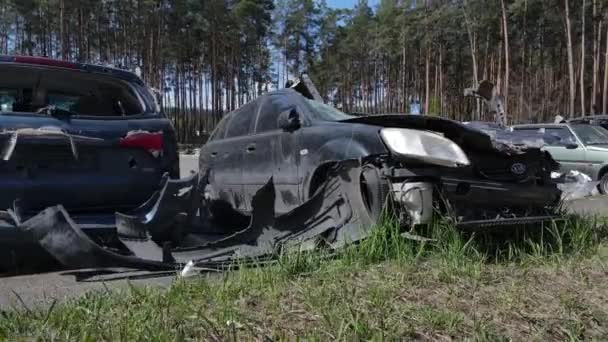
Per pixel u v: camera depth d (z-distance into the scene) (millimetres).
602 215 6180
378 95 68438
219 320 2566
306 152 4766
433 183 3939
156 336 2336
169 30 51969
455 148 3957
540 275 3580
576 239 4445
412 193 3855
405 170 3920
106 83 4727
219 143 6629
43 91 4797
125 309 2736
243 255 3820
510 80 45781
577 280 3486
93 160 4250
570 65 32594
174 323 2520
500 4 40750
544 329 2631
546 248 4242
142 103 4695
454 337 2484
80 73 4496
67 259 3447
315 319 2611
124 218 3924
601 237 4777
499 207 4246
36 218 3557
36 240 3555
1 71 4316
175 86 56312
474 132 4074
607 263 3910
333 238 4070
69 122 4152
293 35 63188
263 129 5727
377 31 59844
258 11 56094
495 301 3000
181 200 4133
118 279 3549
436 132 4289
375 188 3916
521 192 4258
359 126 4406
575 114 36250
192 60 56812
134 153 4418
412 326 2557
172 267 3643
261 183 5508
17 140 3918
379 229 3820
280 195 5188
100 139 4227
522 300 3025
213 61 54469
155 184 4492
